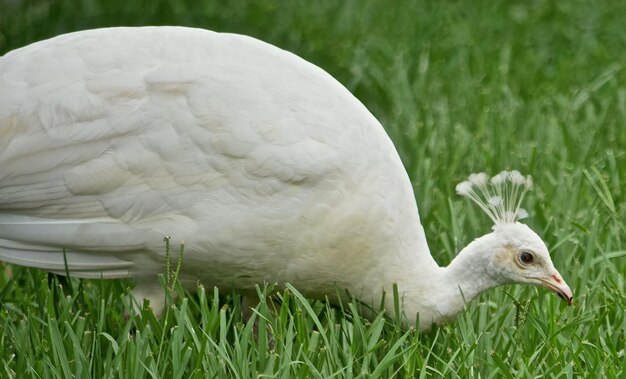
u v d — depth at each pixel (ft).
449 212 46.75
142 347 34.58
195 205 35.32
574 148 52.90
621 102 58.18
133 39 36.76
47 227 35.76
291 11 71.36
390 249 36.47
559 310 40.52
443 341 37.73
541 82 62.03
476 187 40.93
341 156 35.50
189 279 37.11
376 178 36.06
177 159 35.27
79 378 34.30
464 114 56.85
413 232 37.04
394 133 53.62
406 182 37.19
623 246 44.83
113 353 35.58
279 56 36.96
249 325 35.42
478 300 40.63
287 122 35.42
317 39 67.00
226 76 35.81
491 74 62.13
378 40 67.36
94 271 36.60
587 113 57.00
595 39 67.77
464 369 35.70
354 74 60.75
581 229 43.55
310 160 35.17
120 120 35.37
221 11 70.85
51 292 37.96
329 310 36.88
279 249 35.81
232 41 36.96
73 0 69.51
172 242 35.42
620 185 48.44
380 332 36.06
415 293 36.73
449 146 52.80
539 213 45.60
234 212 35.22
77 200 35.53
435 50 65.92
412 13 71.97
